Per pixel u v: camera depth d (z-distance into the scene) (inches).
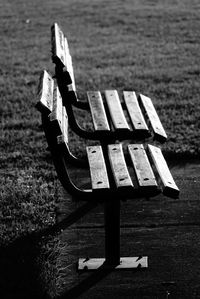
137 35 494.0
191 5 629.9
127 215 198.2
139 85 347.3
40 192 212.4
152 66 392.5
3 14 615.8
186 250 176.9
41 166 236.8
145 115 211.2
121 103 222.7
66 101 209.6
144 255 174.4
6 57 431.8
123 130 191.2
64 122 177.0
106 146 194.1
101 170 163.3
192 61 401.4
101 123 198.1
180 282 161.2
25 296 155.8
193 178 224.7
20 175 228.1
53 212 200.2
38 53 443.2
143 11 604.1
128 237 184.5
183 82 351.6
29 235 184.4
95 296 156.2
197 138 258.8
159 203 205.8
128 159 199.3
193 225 191.0
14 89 345.1
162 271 166.4
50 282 159.6
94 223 193.6
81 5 656.4
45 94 161.5
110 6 643.5
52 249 176.2
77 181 224.2
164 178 157.8
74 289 159.5
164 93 329.1
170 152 243.8
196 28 513.0
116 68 389.1
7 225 190.5
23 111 304.5
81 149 249.6
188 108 301.3
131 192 152.7
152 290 158.1
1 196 209.3
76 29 527.5
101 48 450.9
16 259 171.0
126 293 157.1
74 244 181.3
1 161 241.9
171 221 193.9
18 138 265.6
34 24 558.3
